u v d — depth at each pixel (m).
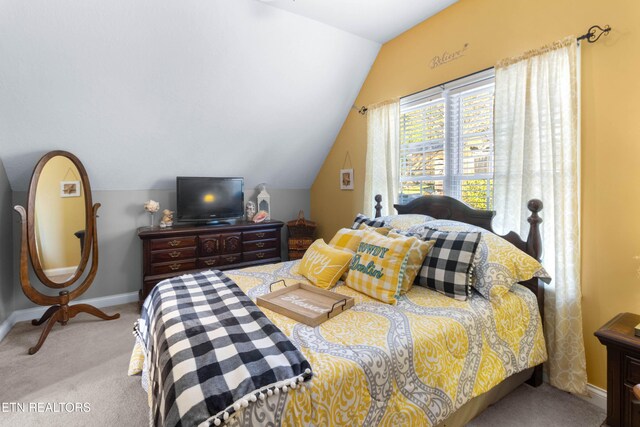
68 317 2.84
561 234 1.89
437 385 1.36
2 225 2.76
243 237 3.81
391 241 1.94
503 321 1.70
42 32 2.23
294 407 1.02
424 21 2.84
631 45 1.70
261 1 2.54
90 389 1.99
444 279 1.85
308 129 3.84
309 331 1.43
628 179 1.74
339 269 2.06
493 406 1.82
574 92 1.84
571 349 1.88
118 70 2.60
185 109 3.08
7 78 2.36
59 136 2.84
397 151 3.04
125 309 3.34
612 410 1.56
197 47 2.68
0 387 2.01
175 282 2.04
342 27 2.95
